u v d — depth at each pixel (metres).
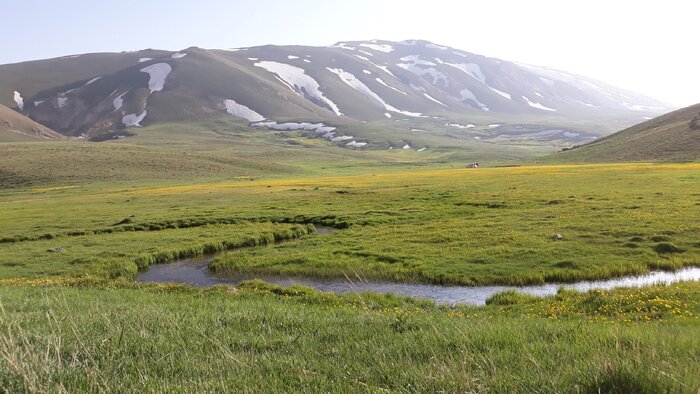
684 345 8.33
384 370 7.43
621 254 27.41
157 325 11.43
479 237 33.47
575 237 31.56
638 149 126.06
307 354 8.82
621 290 18.91
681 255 26.58
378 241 34.81
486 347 8.64
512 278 24.48
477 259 28.06
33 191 95.75
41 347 8.60
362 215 47.22
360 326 11.57
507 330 10.29
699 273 24.08
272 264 30.66
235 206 57.28
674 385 5.59
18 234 43.00
